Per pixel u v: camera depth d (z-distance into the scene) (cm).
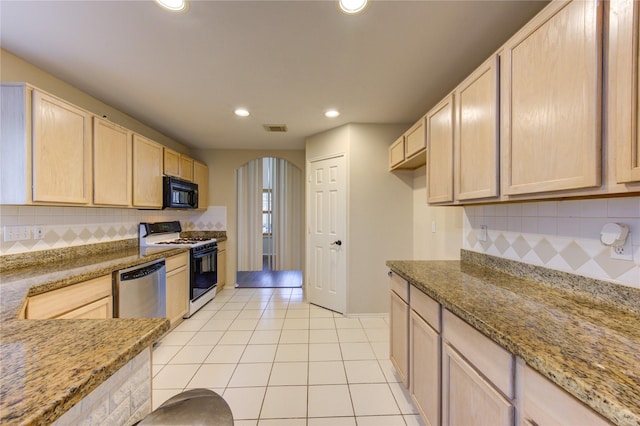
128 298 213
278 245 535
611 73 82
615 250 110
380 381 201
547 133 103
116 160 239
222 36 163
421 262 212
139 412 80
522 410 81
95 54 180
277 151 454
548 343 80
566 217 131
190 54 181
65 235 223
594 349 77
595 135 86
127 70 201
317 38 165
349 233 321
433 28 156
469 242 212
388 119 304
